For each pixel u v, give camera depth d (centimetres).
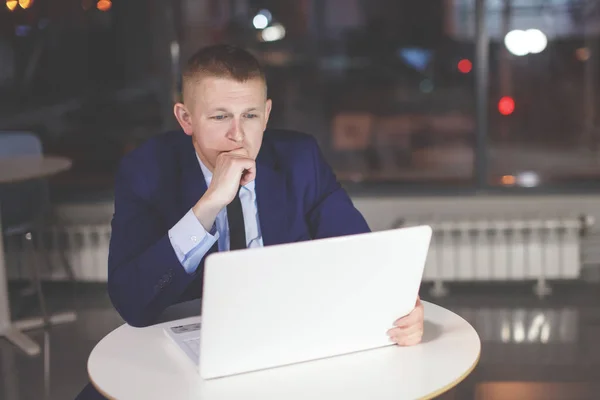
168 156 172
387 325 137
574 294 447
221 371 127
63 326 401
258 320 124
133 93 691
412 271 133
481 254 445
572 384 316
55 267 461
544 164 1050
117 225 163
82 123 962
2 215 379
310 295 125
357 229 179
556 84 1329
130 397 120
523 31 468
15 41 613
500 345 366
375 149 1231
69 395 312
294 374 128
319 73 1330
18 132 411
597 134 1188
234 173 145
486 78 480
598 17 654
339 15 980
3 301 381
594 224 479
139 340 146
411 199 489
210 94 147
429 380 126
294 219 178
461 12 725
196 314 163
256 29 635
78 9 596
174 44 486
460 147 1283
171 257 145
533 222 443
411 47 975
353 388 123
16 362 350
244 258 117
